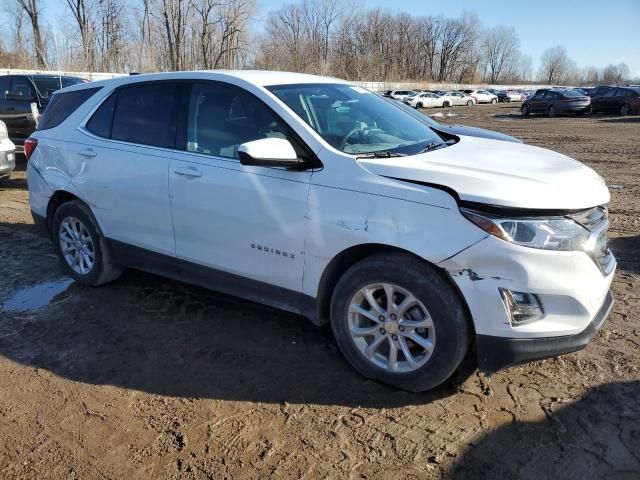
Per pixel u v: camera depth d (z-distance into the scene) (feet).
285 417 9.75
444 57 323.78
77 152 14.55
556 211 9.09
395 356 10.27
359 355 10.68
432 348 9.76
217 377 11.03
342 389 10.55
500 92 194.08
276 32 186.80
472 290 9.21
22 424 9.70
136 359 11.74
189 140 12.53
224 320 13.46
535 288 9.01
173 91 13.08
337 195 10.24
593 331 9.55
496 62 384.27
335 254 10.36
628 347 11.90
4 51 118.01
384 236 9.71
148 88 13.60
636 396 10.13
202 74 12.74
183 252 12.78
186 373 11.19
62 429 9.55
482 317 9.25
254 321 13.39
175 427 9.55
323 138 10.86
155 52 128.47
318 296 10.95
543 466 8.44
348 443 9.07
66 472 8.55
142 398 10.39
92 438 9.31
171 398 10.37
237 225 11.56
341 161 10.34
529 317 9.18
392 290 10.03
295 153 10.57
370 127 12.06
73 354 11.96
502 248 8.95
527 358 9.30
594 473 8.27
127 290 15.29
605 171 35.60
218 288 12.61
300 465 8.59
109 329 13.05
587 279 9.32
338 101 12.59
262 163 10.36
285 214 10.82
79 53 108.37
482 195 9.06
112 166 13.70
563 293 9.10
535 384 10.57
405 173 9.77
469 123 78.54
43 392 10.62
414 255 9.75
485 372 9.64
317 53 178.40
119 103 14.12
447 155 10.90
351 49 224.94
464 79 327.67
